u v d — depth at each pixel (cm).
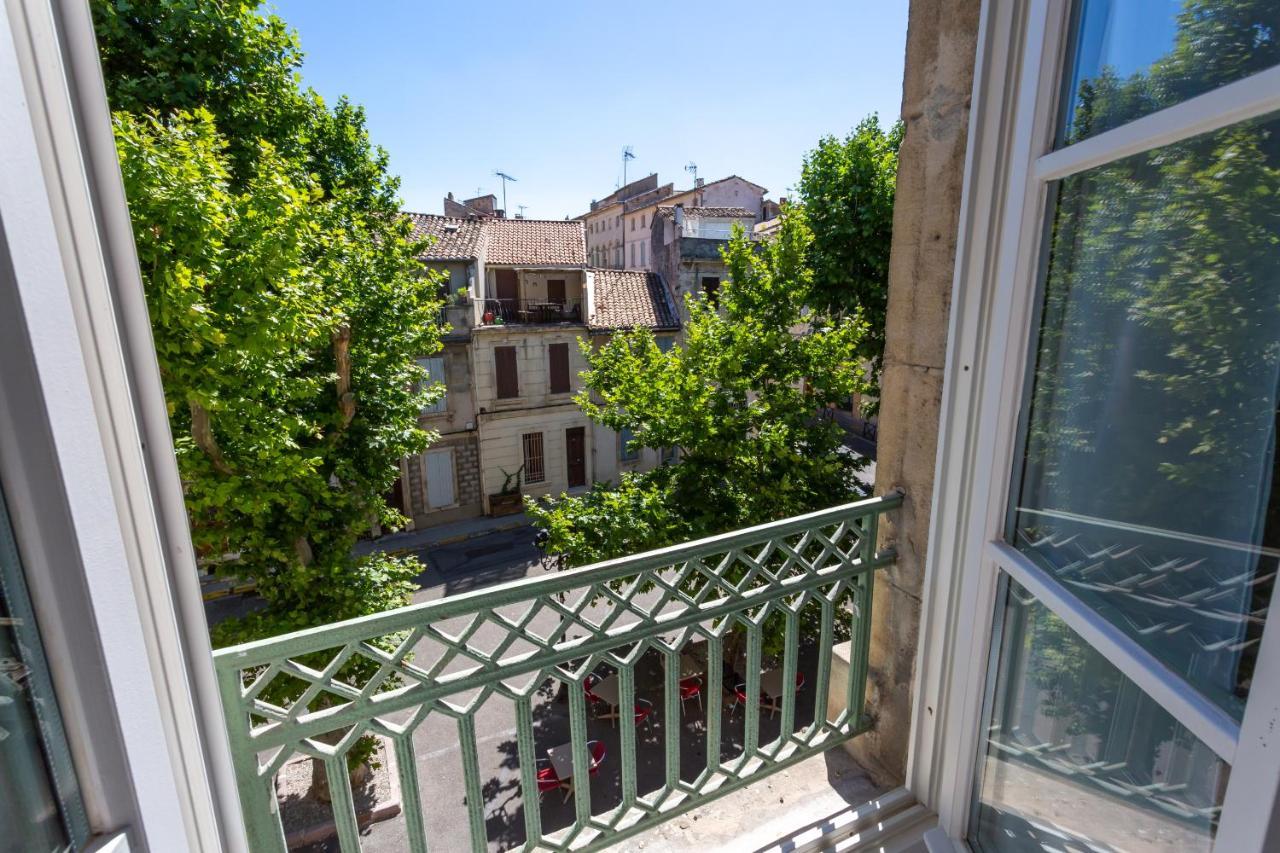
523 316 1823
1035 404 131
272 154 658
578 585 149
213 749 96
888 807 192
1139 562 102
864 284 1085
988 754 156
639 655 164
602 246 4194
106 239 76
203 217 538
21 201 62
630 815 176
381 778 841
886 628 210
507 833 764
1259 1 78
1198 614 89
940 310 178
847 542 630
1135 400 103
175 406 583
